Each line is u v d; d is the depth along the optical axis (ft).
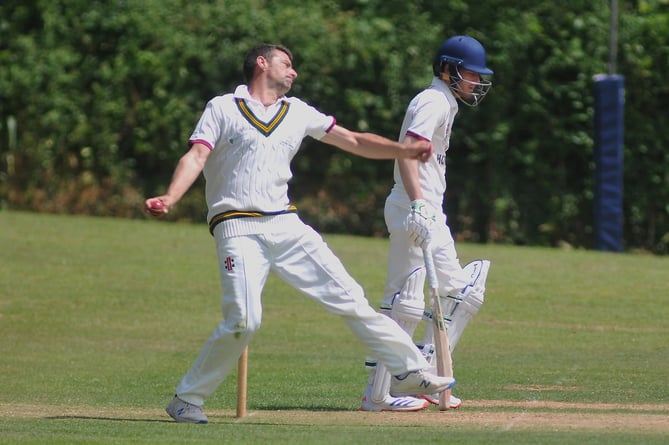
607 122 204.54
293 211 71.20
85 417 73.97
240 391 73.87
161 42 215.31
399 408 77.56
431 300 76.02
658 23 216.13
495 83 213.66
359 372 98.07
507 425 66.49
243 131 69.72
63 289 141.38
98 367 100.42
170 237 186.29
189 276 152.15
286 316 129.70
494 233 215.51
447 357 76.13
